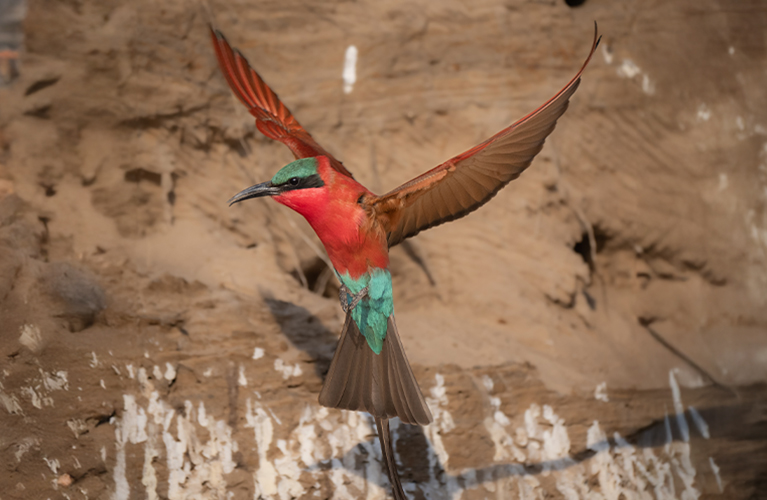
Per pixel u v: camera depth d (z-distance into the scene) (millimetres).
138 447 6992
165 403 7273
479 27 11414
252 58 10531
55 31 9180
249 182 10148
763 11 13055
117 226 8953
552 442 8523
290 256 10133
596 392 9328
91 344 7316
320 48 10812
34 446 6555
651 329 11562
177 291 8305
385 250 5727
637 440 9148
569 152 11617
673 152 12227
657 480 8961
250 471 7238
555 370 9469
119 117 9312
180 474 7027
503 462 8148
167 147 9594
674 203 12078
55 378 6953
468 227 10859
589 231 11492
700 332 11688
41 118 8961
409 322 9820
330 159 6199
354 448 7637
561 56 11789
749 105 12742
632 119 12078
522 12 11609
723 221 12273
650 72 12281
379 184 10688
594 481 8484
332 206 5469
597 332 10820
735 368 11133
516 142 5184
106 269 8164
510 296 10406
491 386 8641
